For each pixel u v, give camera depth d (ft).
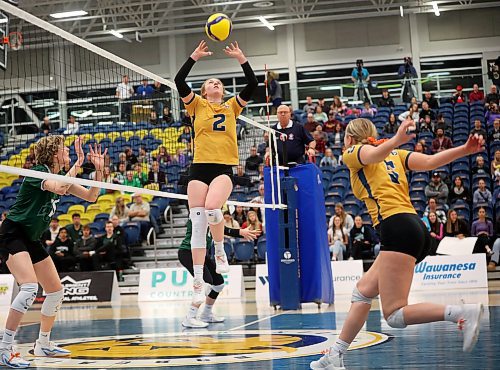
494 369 11.76
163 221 55.98
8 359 14.29
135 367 13.57
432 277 39.63
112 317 29.37
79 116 65.67
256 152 53.47
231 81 82.17
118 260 47.44
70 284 44.29
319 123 62.64
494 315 21.20
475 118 62.69
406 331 18.21
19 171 14.56
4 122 71.36
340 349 12.29
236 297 41.47
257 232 23.72
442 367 12.19
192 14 74.13
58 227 49.60
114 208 52.03
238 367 13.14
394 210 11.69
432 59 79.46
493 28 78.02
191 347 16.87
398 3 73.36
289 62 81.46
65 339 20.17
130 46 83.56
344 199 51.60
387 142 11.41
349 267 40.42
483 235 43.32
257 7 76.54
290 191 29.01
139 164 50.67
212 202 18.48
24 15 15.79
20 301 14.61
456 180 49.65
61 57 75.66
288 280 28.78
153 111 59.88
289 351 15.33
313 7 73.41
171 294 43.27
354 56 80.48
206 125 18.97
